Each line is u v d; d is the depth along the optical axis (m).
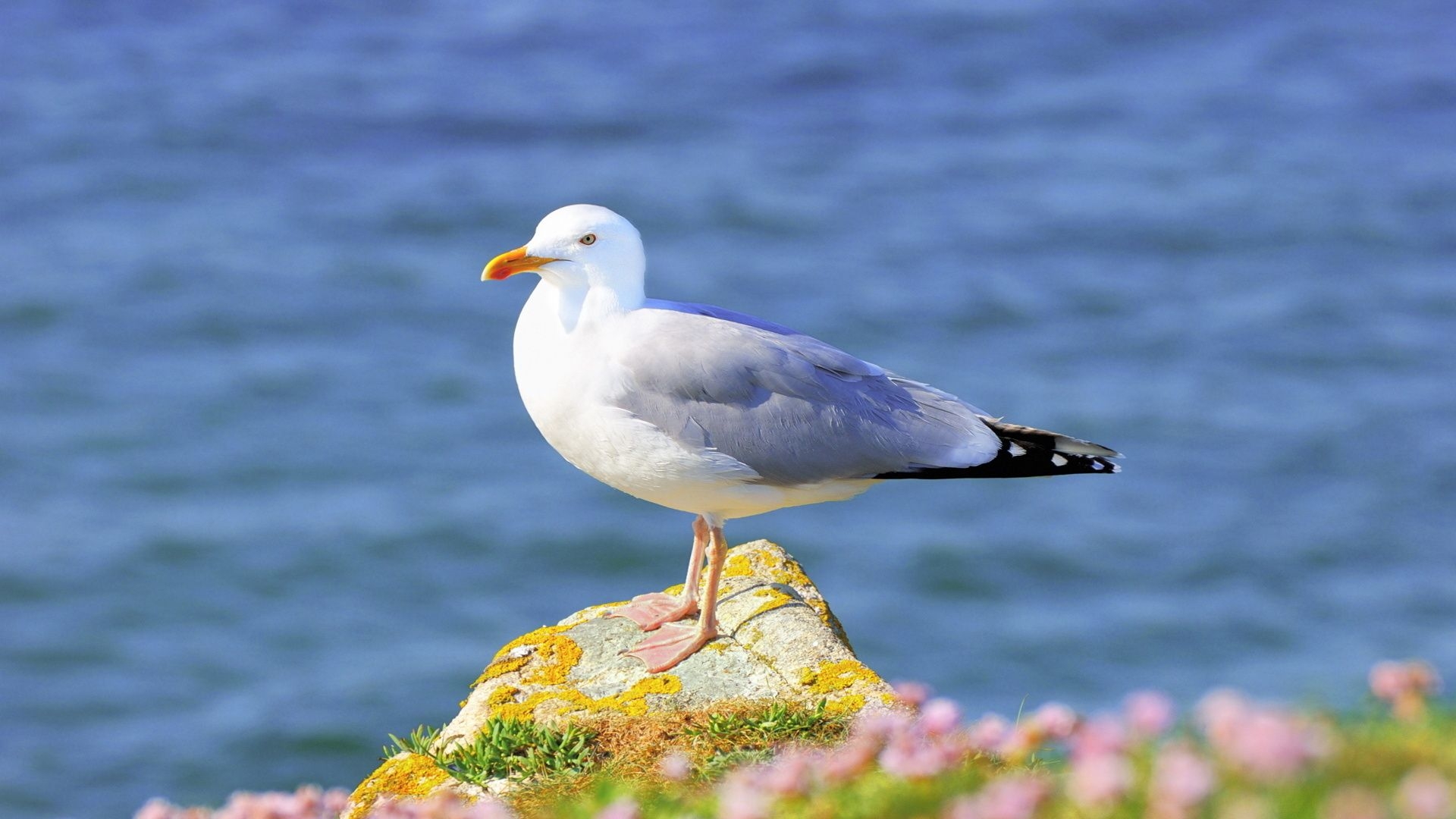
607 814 5.71
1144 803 4.75
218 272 34.22
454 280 34.53
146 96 46.00
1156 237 37.09
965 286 34.12
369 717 20.62
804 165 41.84
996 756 6.26
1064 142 44.09
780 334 9.29
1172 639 22.22
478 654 22.06
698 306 9.37
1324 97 47.59
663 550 24.70
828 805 5.46
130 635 22.36
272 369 30.30
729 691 8.19
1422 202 39.12
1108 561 24.30
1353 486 26.11
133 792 19.22
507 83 48.44
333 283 34.16
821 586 23.66
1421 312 32.88
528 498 26.16
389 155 42.38
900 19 54.66
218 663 21.83
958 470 9.23
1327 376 30.03
